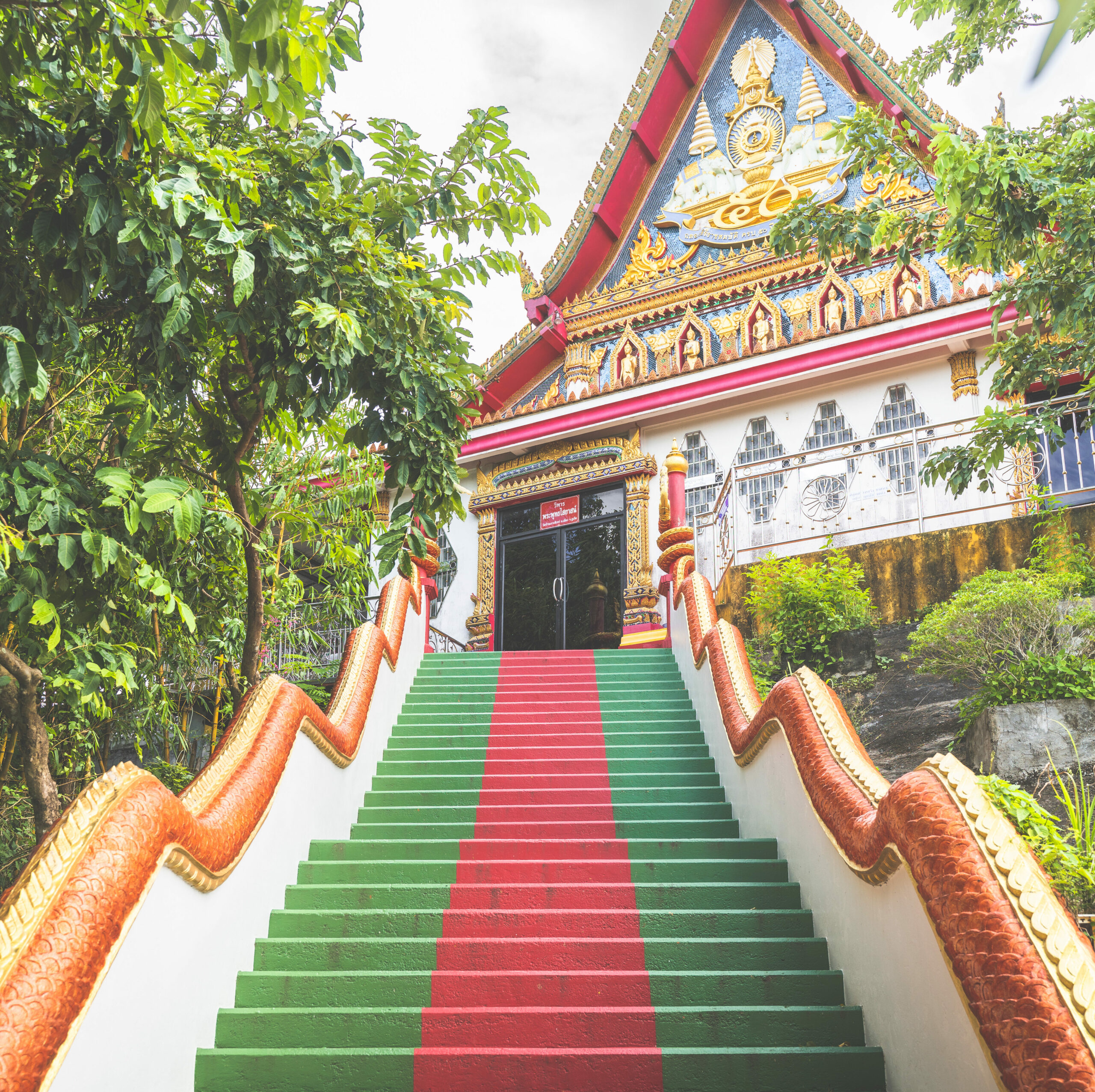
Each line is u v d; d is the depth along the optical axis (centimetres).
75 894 300
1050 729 640
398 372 528
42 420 623
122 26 367
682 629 925
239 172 468
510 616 1468
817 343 1220
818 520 1085
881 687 795
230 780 466
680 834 612
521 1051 394
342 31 403
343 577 900
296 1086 390
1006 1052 241
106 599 531
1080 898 489
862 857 376
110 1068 314
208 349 589
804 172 1473
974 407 1145
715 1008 411
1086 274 678
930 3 688
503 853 582
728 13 1598
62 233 426
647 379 1337
